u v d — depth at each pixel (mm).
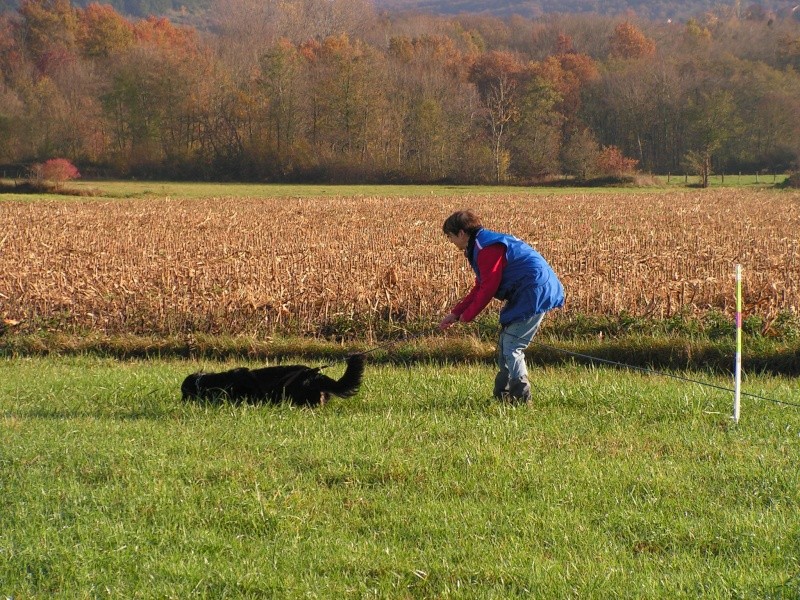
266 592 4402
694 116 93188
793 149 92312
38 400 9039
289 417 7852
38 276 17031
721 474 5969
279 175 87875
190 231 30859
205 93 95562
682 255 21016
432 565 4617
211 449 6789
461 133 91812
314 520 5305
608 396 8250
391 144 93812
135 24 127312
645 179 77875
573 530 5082
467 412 7895
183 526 5203
